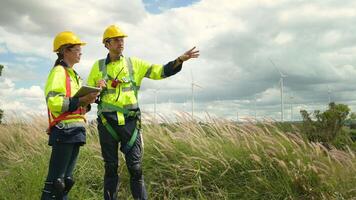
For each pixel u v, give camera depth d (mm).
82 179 7270
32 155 8828
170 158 7246
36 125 10359
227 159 6871
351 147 7305
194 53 5750
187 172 6875
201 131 7785
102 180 7262
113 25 5844
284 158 6637
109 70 5785
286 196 6133
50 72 4992
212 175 6816
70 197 6613
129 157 5734
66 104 4789
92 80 5887
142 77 5969
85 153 8016
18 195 6871
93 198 6723
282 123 7742
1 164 9148
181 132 7715
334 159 6535
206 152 6965
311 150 6738
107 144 5793
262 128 7457
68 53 5117
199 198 6469
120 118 5648
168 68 5797
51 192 4973
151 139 7613
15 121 11148
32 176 7070
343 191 6117
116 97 5695
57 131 4922
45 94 4871
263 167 6590
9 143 10070
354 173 6348
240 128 7527
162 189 6797
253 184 6480
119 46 5770
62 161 4961
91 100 4871
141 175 5781
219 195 6457
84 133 5117
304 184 6199
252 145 6922
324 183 6180
